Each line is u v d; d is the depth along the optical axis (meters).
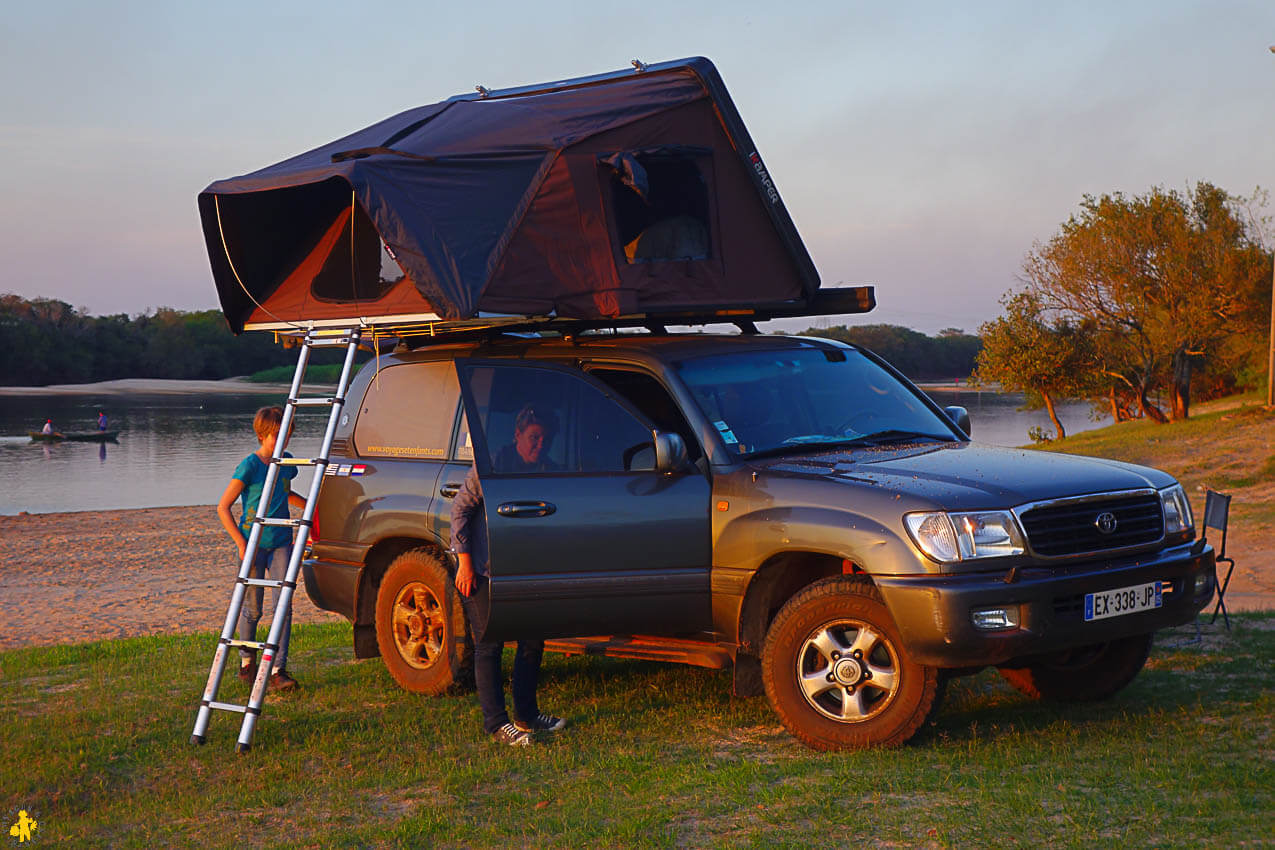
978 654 4.61
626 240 6.13
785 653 5.12
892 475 5.05
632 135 6.26
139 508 32.25
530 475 5.43
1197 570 5.12
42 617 14.84
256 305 6.55
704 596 5.37
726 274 6.50
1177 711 5.51
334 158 5.81
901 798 4.36
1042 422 69.25
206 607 15.41
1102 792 4.28
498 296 5.65
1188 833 3.80
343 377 6.07
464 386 5.56
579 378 5.71
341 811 4.61
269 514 6.57
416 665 6.45
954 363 96.62
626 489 5.39
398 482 6.45
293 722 5.96
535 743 5.42
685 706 6.01
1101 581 4.79
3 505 33.84
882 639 4.92
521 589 5.29
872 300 6.93
